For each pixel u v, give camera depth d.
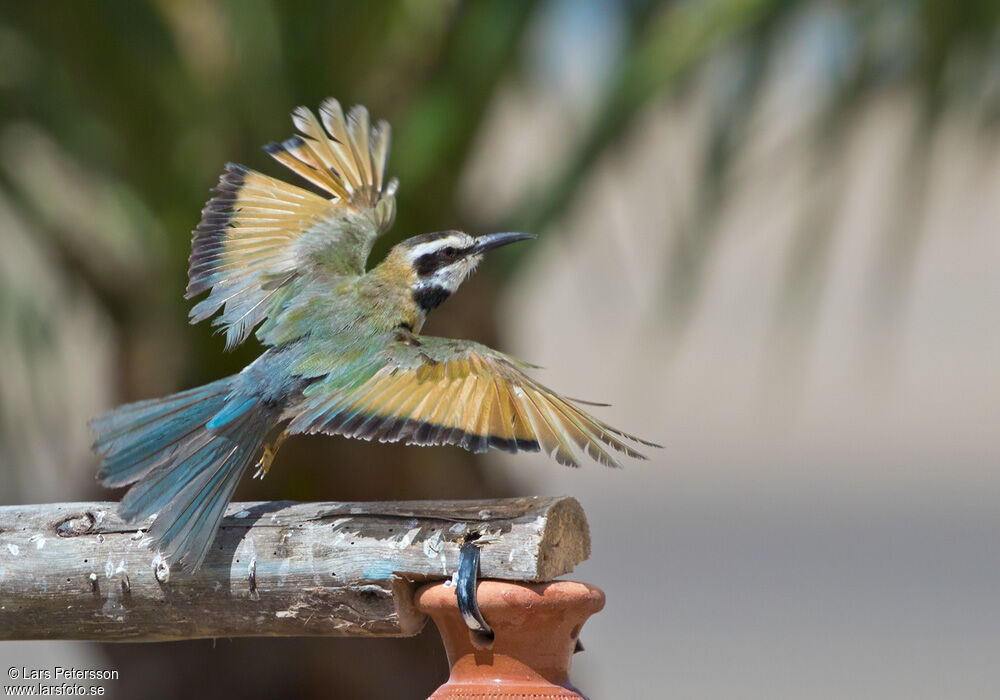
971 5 11.29
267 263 8.09
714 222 12.23
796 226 12.30
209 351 12.43
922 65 11.55
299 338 7.83
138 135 12.60
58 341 14.03
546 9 12.55
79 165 12.70
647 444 6.48
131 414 7.42
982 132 11.55
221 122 12.45
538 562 6.39
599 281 14.76
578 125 12.63
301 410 7.35
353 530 6.64
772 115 12.20
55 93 12.60
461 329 12.34
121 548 6.89
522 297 12.96
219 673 12.19
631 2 12.33
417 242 8.53
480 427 6.76
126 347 12.75
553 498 6.64
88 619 6.97
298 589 6.68
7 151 12.76
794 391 18.12
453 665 6.64
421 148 12.37
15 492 14.20
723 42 12.02
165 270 12.54
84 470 12.77
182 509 6.96
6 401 13.95
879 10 11.67
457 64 12.49
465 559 6.45
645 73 12.13
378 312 8.00
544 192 12.53
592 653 25.80
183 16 12.57
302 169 8.35
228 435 7.42
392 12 12.46
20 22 12.35
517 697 6.44
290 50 12.38
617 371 38.38
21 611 7.00
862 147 12.07
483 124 12.66
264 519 6.81
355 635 6.75
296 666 12.14
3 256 13.82
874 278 12.30
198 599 6.81
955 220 13.14
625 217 14.13
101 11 12.31
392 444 12.27
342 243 8.29
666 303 12.47
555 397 6.79
